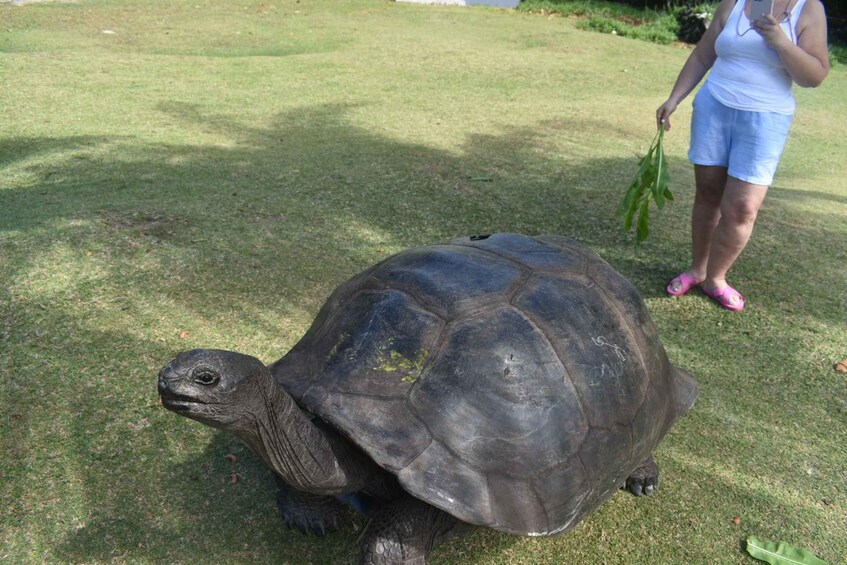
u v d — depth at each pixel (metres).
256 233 4.24
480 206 4.91
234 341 3.23
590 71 9.70
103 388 2.87
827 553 2.42
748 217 3.58
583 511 2.14
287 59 9.08
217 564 2.21
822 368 3.41
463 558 2.31
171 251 3.93
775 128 3.37
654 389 2.40
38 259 3.73
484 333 2.08
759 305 3.93
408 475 1.86
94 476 2.47
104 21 10.58
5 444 2.56
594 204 5.09
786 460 2.83
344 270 3.91
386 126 6.59
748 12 3.31
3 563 2.14
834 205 5.50
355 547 2.31
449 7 14.13
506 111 7.45
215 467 2.56
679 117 7.72
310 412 2.00
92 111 6.46
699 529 2.48
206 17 11.38
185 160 5.37
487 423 1.98
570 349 2.16
